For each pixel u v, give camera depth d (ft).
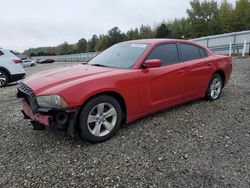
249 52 62.69
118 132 12.98
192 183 8.68
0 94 24.94
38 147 11.52
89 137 11.39
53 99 10.53
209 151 10.87
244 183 8.63
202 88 17.31
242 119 14.71
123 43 16.43
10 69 31.32
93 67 13.92
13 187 8.64
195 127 13.58
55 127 10.82
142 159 10.29
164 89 14.34
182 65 15.31
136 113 13.23
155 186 8.56
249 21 173.27
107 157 10.50
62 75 12.40
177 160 10.17
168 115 15.48
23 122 14.94
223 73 18.99
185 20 232.32
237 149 11.02
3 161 10.35
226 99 19.11
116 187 8.55
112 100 12.00
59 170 9.61
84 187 8.57
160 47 14.71
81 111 11.02
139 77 12.92
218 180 8.82
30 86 11.75
